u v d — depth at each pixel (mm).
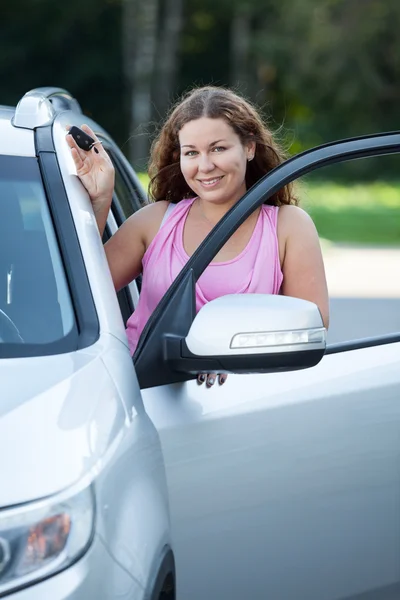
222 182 3887
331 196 40500
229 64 55656
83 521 2654
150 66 41594
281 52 48312
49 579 2588
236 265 3805
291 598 3664
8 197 3512
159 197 4172
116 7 52375
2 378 2920
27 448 2684
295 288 3863
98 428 2822
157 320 3373
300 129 50656
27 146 3699
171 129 4062
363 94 47562
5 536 2566
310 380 3717
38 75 53531
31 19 52750
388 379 3896
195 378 3404
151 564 2865
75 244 3432
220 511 3420
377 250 22906
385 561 3904
